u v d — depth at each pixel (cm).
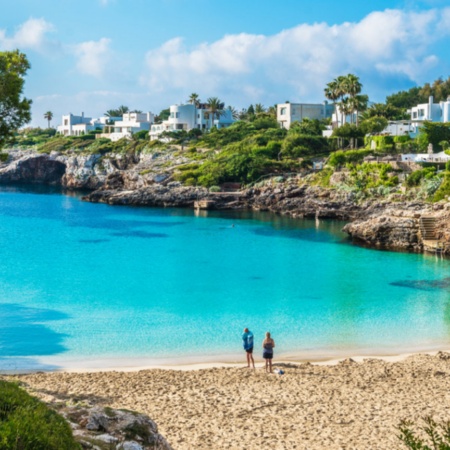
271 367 3061
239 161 13312
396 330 4062
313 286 5422
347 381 2836
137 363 3334
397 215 8006
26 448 1219
